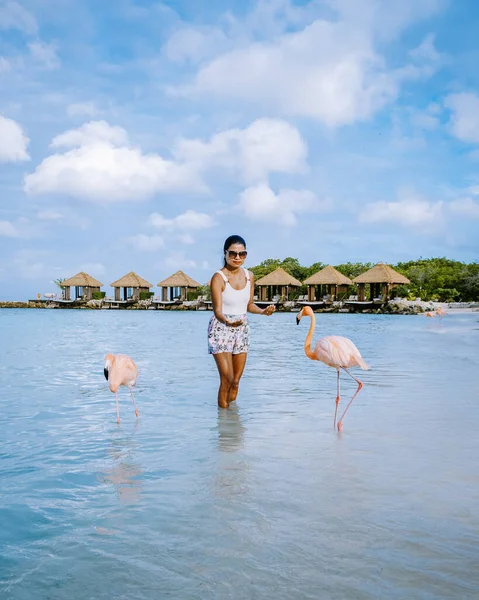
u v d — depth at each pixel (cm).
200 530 261
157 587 209
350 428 476
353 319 3888
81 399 636
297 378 800
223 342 588
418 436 446
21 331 2216
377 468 359
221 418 525
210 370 894
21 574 220
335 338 509
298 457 386
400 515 279
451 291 6247
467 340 1557
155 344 1477
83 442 435
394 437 443
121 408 580
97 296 8231
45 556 236
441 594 204
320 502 297
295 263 8019
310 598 201
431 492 313
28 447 420
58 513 284
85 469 361
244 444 424
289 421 509
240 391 686
